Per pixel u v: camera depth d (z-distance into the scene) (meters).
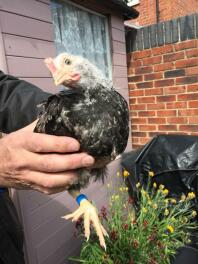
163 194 1.42
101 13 1.81
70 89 0.60
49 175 0.52
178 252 1.34
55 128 0.53
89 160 0.51
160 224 1.30
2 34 1.12
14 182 0.56
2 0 1.11
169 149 1.62
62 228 1.45
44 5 1.30
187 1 5.51
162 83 1.94
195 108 1.83
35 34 1.26
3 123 0.82
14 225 0.82
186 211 1.45
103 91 0.57
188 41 1.78
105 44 1.90
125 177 1.64
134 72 2.05
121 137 0.56
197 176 1.47
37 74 1.28
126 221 1.30
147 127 2.06
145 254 1.19
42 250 1.35
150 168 1.65
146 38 1.95
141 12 5.01
